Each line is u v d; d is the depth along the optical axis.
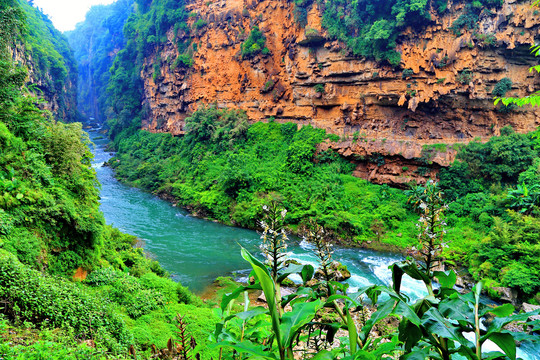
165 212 32.88
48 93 59.78
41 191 12.55
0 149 12.35
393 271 2.10
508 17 28.27
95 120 99.94
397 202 28.92
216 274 19.69
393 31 30.20
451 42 29.34
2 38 16.61
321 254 2.27
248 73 43.25
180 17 50.97
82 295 9.56
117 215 30.97
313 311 1.80
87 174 16.17
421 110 31.31
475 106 29.95
